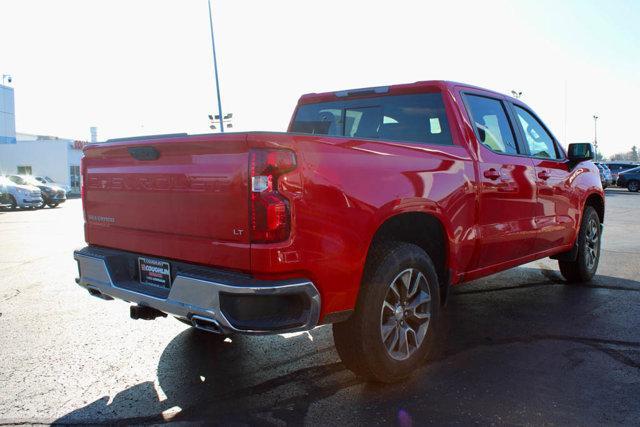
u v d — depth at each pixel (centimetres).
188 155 317
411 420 307
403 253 347
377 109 486
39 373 386
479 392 342
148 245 350
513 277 686
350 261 313
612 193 3338
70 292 637
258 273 287
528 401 329
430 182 368
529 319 498
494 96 491
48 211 2239
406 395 340
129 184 361
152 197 343
